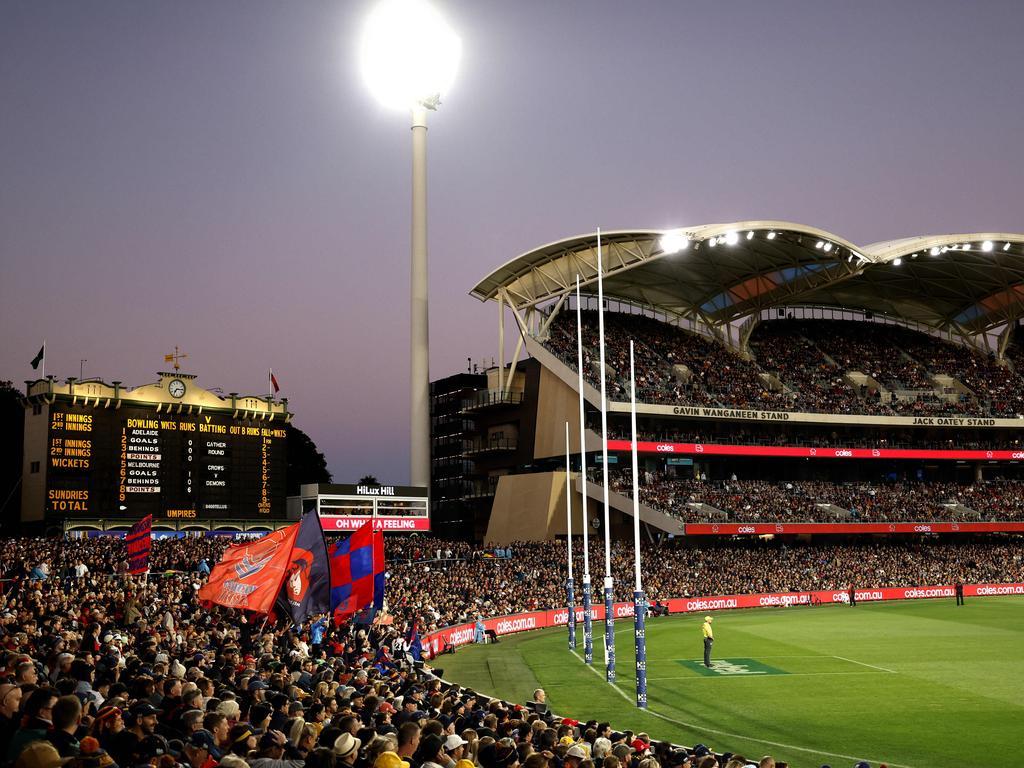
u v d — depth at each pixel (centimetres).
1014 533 10519
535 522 9819
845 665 4516
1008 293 11106
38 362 7062
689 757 1711
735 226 8594
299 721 1204
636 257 9256
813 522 9419
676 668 4522
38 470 6975
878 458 10425
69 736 903
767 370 10969
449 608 5909
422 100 10294
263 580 2367
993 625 6309
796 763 2556
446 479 12269
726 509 9369
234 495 7700
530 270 9988
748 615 7469
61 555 5278
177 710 1331
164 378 7438
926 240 9531
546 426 10288
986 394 11088
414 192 10256
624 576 8088
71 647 2161
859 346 11788
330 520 8894
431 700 1939
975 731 2967
